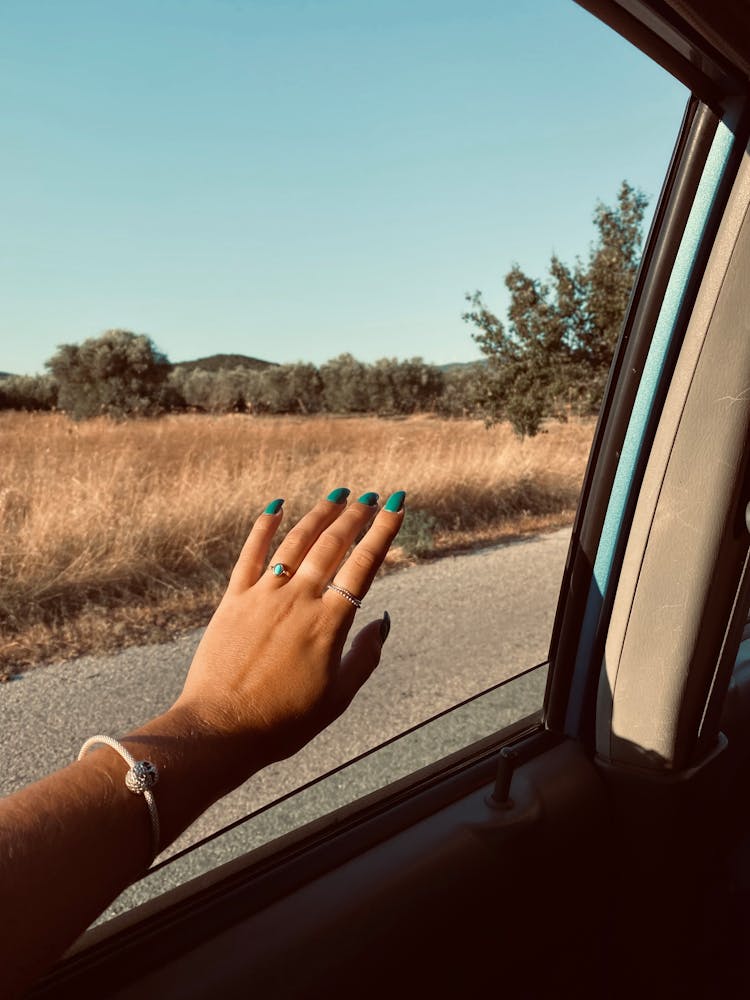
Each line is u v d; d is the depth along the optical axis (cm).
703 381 128
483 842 118
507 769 122
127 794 48
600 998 147
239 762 55
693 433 130
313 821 110
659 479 134
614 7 96
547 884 129
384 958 102
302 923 97
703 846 157
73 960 87
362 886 104
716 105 118
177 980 88
